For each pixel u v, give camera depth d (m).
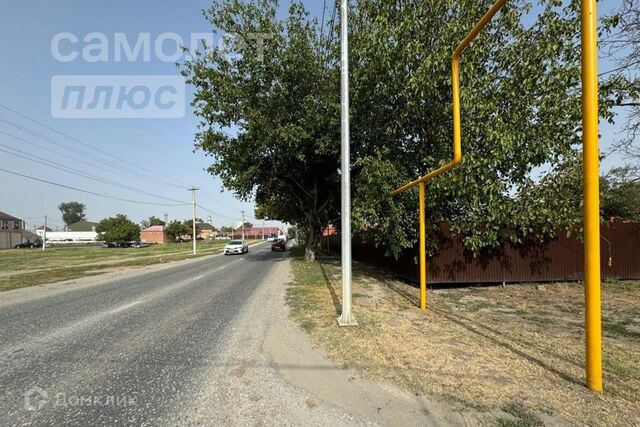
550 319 6.20
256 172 17.67
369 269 14.78
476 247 9.30
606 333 5.38
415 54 8.73
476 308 7.10
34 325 6.11
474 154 8.19
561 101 8.27
